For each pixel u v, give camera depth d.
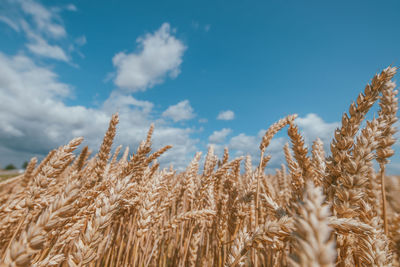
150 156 2.78
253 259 1.92
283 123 2.35
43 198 1.84
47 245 1.73
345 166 1.43
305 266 0.51
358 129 1.53
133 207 2.94
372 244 1.33
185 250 3.30
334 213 1.45
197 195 3.44
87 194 1.97
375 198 1.84
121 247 3.10
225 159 4.22
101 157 3.02
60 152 1.90
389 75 1.52
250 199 2.62
